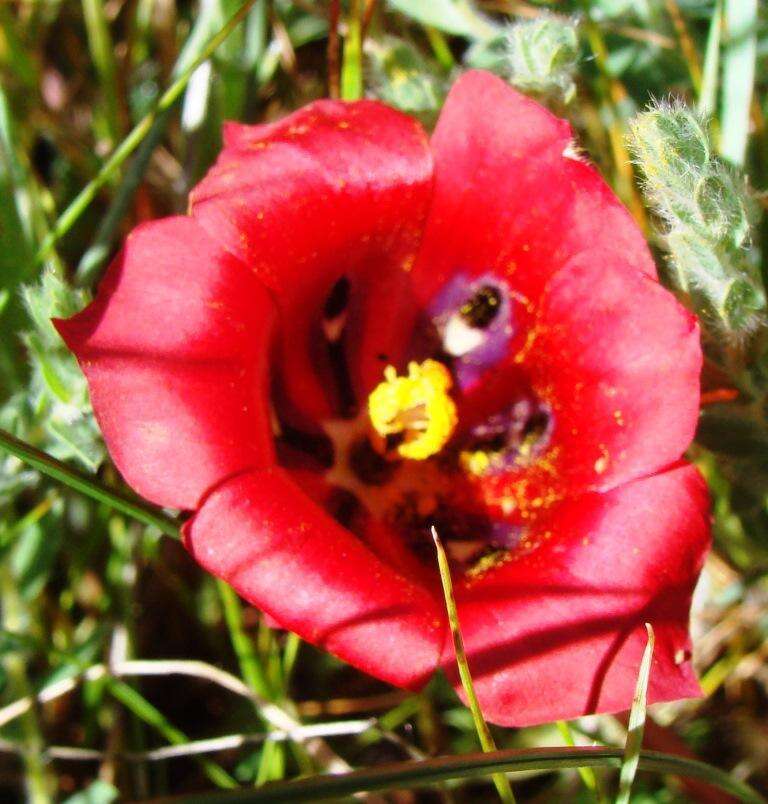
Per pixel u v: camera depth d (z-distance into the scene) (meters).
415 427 0.19
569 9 0.23
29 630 0.21
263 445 0.16
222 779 0.20
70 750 0.21
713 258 0.18
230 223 0.17
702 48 0.23
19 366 0.21
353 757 0.22
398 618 0.16
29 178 0.23
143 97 0.25
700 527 0.17
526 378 0.19
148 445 0.16
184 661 0.21
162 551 0.23
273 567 0.16
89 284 0.22
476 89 0.18
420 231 0.18
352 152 0.17
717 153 0.19
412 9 0.23
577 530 0.17
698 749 0.22
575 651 0.16
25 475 0.20
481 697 0.16
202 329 0.16
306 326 0.18
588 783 0.18
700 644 0.22
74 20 0.25
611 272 0.17
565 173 0.17
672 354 0.17
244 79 0.23
